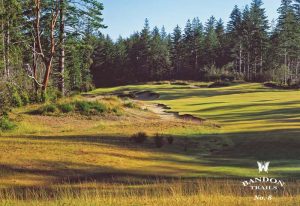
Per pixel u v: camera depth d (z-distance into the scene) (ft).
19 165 55.83
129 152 67.67
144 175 53.88
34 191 45.34
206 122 110.63
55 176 52.29
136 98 240.32
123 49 414.00
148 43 408.67
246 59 374.22
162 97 224.74
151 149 71.15
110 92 272.31
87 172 54.49
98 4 147.64
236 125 103.81
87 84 287.28
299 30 300.61
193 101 186.29
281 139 76.33
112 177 52.39
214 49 406.21
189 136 83.97
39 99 128.16
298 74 328.70
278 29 322.55
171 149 72.08
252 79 310.24
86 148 68.13
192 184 47.75
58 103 118.62
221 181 49.65
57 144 70.74
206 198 36.91
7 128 88.79
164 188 45.16
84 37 154.81
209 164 61.87
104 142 74.74
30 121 99.76
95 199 37.99
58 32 153.28
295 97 181.98
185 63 412.16
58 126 98.84
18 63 158.20
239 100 178.19
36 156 60.80
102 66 403.75
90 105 118.52
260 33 338.34
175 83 332.39
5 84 113.70
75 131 90.94
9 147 66.39
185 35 411.95
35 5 138.82
